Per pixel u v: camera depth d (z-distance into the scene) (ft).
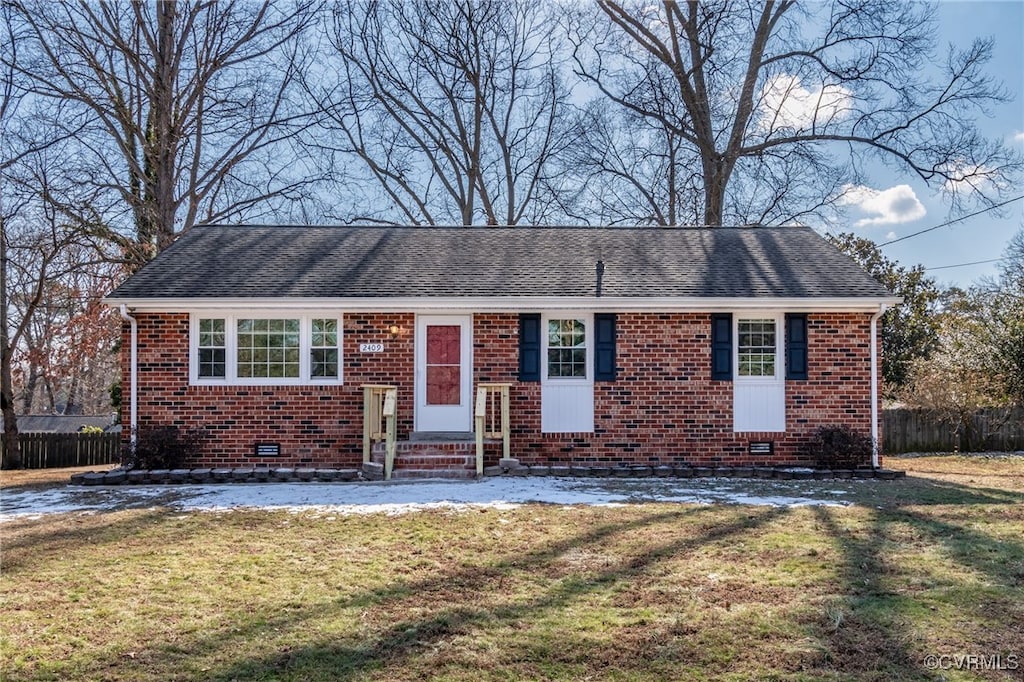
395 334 42.45
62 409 152.87
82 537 25.62
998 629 16.37
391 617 17.39
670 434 42.73
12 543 24.80
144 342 41.47
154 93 71.82
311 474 38.93
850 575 20.29
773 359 43.09
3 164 64.13
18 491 36.99
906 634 16.11
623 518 27.86
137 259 70.28
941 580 19.74
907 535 24.84
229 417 41.75
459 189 93.40
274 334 42.24
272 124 76.74
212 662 14.98
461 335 43.04
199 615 17.61
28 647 15.72
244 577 20.65
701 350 42.86
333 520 28.02
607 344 42.96
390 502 31.78
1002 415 65.36
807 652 15.29
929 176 73.15
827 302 41.81
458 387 42.91
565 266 46.11
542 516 28.32
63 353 84.07
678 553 22.74
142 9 72.13
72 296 80.18
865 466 41.96
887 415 64.90
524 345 42.83
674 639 15.98
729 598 18.49
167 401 41.55
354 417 42.16
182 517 28.84
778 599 18.39
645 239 51.57
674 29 82.43
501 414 41.81
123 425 42.65
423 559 22.33
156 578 20.57
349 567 21.58
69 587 19.81
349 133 87.25
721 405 42.75
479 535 25.30
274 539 25.08
